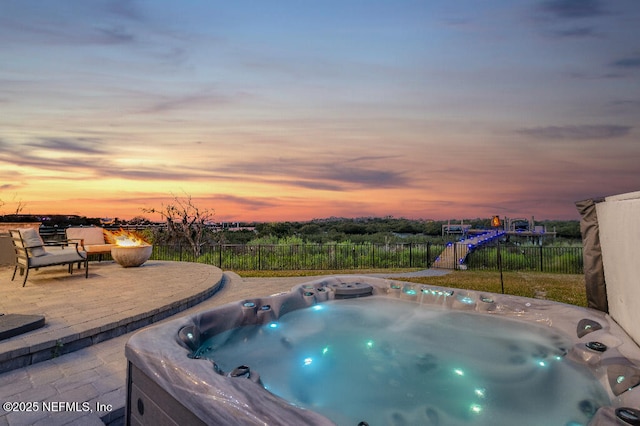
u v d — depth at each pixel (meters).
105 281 6.68
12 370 3.15
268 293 6.71
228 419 1.52
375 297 4.88
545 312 3.62
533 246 12.20
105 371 3.17
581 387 2.50
